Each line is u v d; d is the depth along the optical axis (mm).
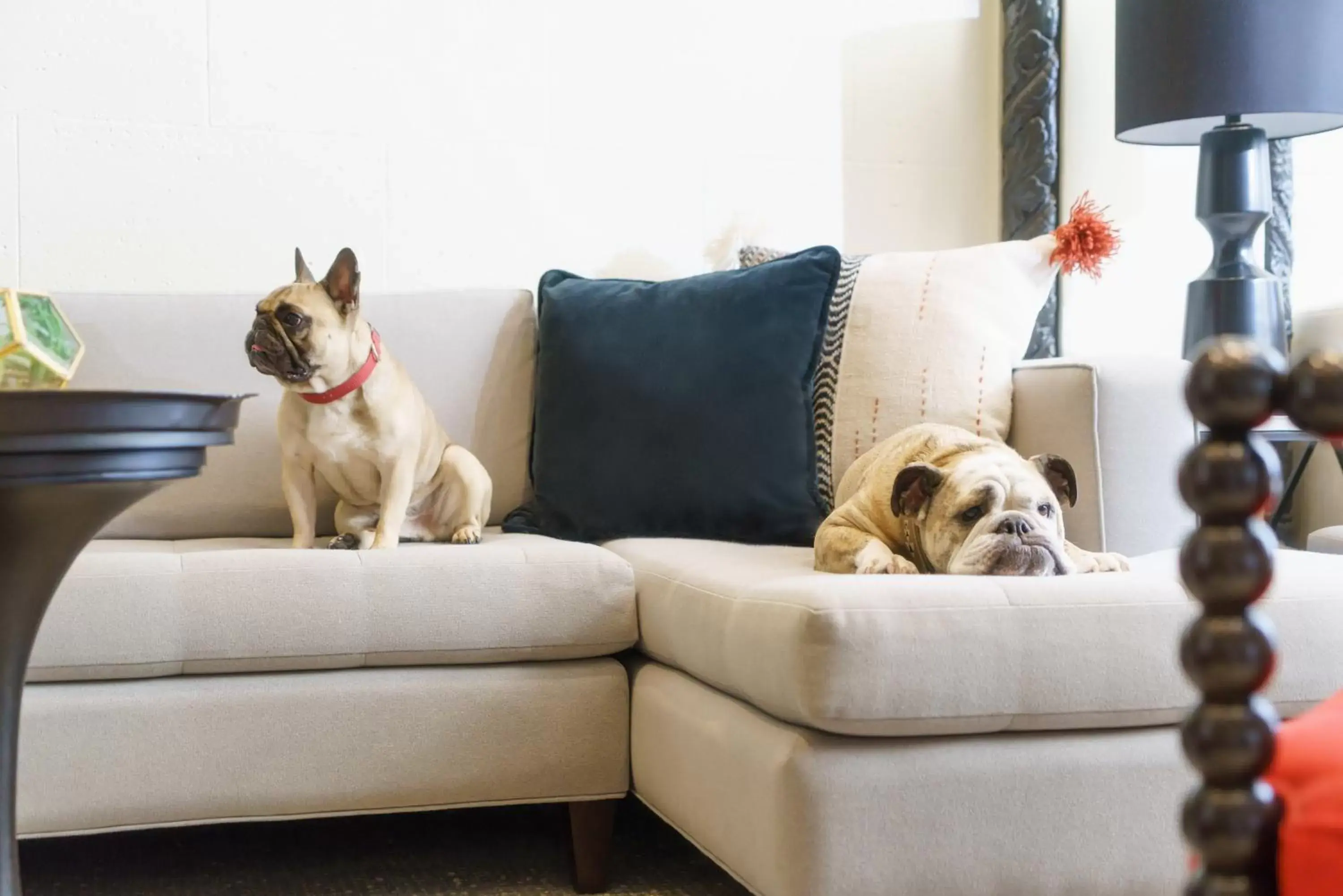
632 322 2531
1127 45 2594
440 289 2936
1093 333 3158
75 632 1807
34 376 1117
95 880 2021
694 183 3107
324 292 2172
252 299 2645
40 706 1798
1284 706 1617
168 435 1013
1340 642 1629
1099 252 2514
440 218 2941
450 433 2682
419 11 2918
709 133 3119
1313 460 2854
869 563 1825
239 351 2592
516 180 2988
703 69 3113
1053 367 2266
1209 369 712
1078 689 1556
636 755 2000
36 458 941
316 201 2861
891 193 3260
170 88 2770
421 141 2924
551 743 1974
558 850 2191
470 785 1943
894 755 1532
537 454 2592
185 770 1842
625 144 3059
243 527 2551
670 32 3088
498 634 1962
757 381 2406
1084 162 3207
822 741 1529
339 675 1918
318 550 2012
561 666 2020
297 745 1879
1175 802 1598
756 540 2396
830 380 2512
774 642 1556
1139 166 3018
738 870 1646
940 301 2473
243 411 2570
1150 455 2184
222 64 2799
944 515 1833
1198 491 716
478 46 2959
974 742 1567
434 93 2932
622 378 2477
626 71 3059
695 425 2406
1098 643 1561
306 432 2229
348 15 2873
